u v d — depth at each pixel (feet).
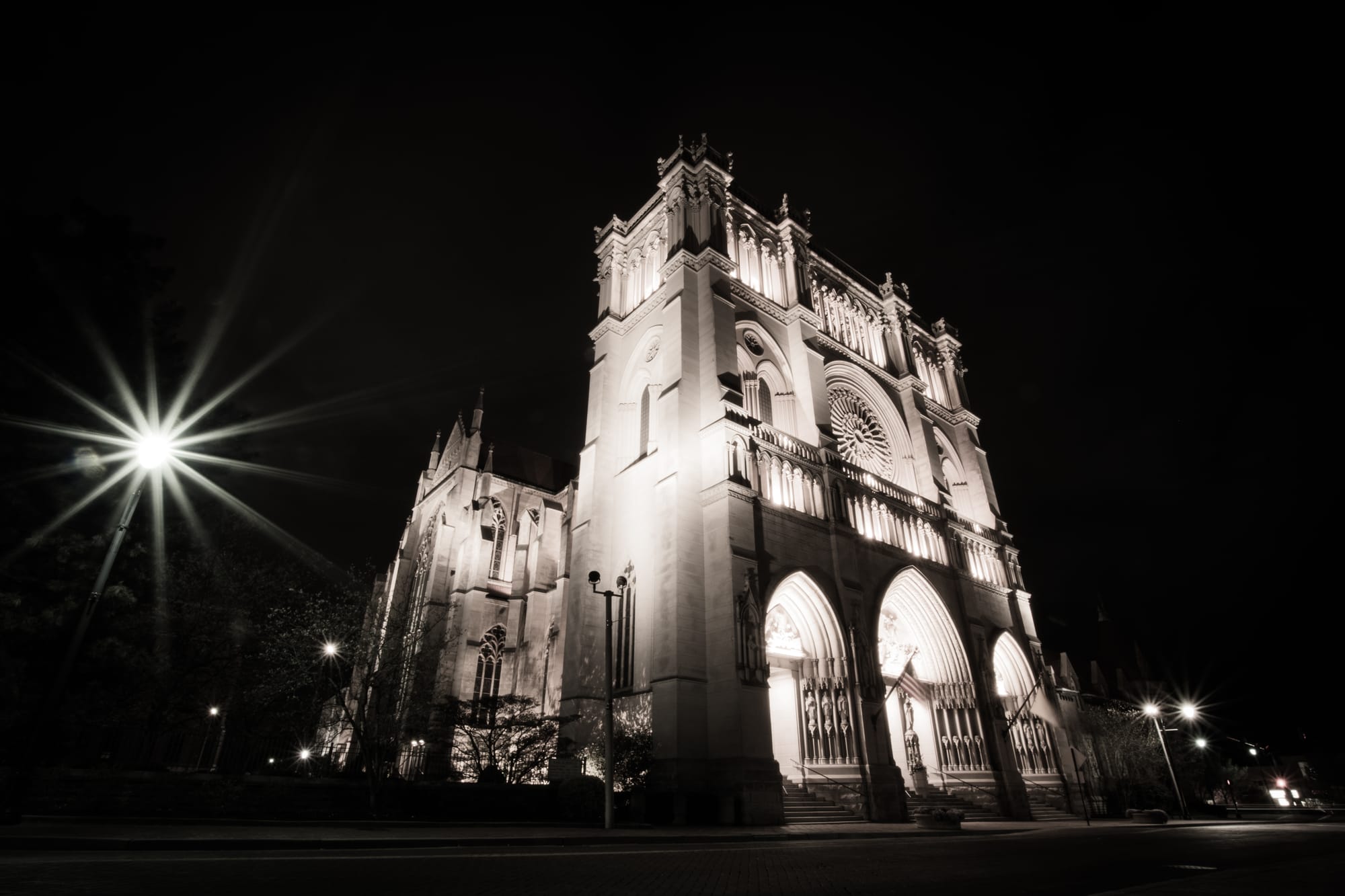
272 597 117.19
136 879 31.04
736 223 158.30
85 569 68.03
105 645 68.80
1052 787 142.61
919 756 128.77
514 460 227.61
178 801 60.64
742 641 100.42
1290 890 30.58
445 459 236.43
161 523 83.97
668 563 109.60
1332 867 42.06
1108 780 154.20
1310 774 247.70
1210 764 234.17
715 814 89.56
